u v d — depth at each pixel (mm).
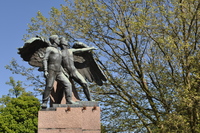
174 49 17297
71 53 12508
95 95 20828
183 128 16344
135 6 19094
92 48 12906
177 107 17000
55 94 12367
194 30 17531
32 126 24734
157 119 18672
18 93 29656
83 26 19938
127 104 19891
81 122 11484
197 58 16891
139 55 19562
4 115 24641
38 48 12445
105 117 20578
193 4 17078
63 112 11516
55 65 11977
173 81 18094
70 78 12438
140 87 20031
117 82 20328
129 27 18469
